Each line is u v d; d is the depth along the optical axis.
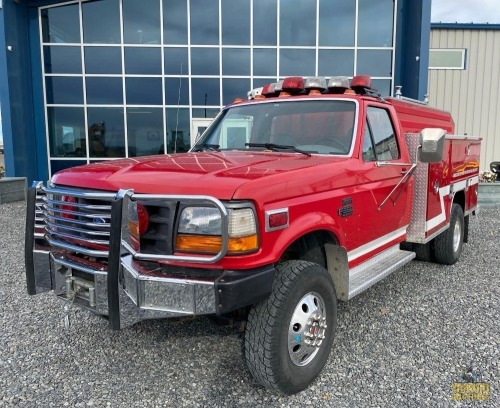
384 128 4.33
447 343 3.81
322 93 4.32
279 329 2.80
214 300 2.53
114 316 2.66
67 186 3.23
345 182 3.47
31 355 3.62
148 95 14.77
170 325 4.18
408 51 14.47
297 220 2.95
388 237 4.46
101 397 3.05
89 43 14.66
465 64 16.89
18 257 6.55
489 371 3.35
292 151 3.84
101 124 15.00
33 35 14.77
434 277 5.68
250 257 2.62
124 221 2.62
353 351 3.67
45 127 15.12
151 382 3.24
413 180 4.82
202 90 14.70
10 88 13.78
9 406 2.94
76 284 3.04
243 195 2.58
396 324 4.20
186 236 2.63
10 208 11.28
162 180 2.78
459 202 6.54
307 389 3.13
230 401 3.00
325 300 3.19
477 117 17.19
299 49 14.62
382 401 2.99
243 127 4.39
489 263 6.39
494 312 4.49
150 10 14.41
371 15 14.59
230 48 14.54
